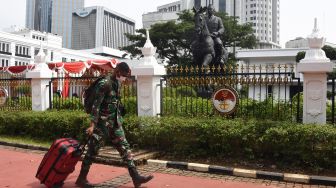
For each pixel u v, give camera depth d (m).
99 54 78.06
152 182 5.85
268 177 6.06
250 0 90.69
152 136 7.79
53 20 116.50
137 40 42.56
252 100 8.32
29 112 10.29
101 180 5.94
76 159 5.24
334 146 6.10
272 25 97.19
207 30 14.77
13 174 6.34
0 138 9.99
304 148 6.33
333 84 6.93
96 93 5.30
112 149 7.95
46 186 5.46
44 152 8.42
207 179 6.08
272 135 6.54
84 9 110.38
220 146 7.15
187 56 40.19
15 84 11.38
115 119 5.46
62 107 10.93
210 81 7.88
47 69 10.84
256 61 42.97
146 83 8.41
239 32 41.69
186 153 7.45
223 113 7.75
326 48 33.09
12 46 58.50
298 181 5.87
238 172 6.28
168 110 8.64
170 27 40.19
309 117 6.82
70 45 117.88
